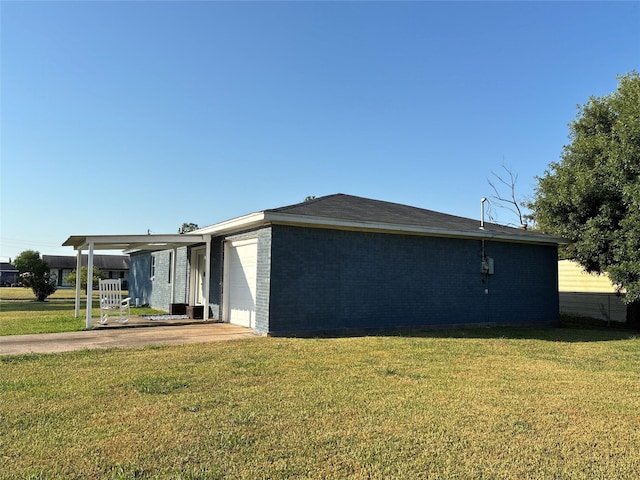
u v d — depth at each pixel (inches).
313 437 157.2
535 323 580.4
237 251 511.8
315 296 430.0
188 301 641.6
